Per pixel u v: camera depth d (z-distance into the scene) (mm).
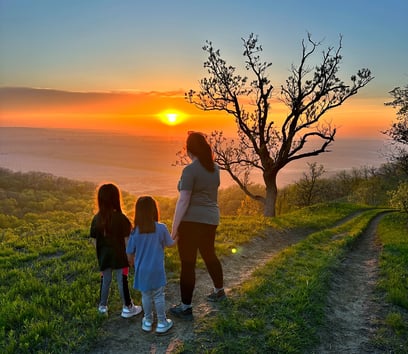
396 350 4738
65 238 9180
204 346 4301
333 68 20812
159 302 4504
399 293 6691
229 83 21656
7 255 7719
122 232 4641
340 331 5219
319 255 9797
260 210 37938
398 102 26297
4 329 4445
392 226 24312
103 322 4723
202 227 4691
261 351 4324
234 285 6621
